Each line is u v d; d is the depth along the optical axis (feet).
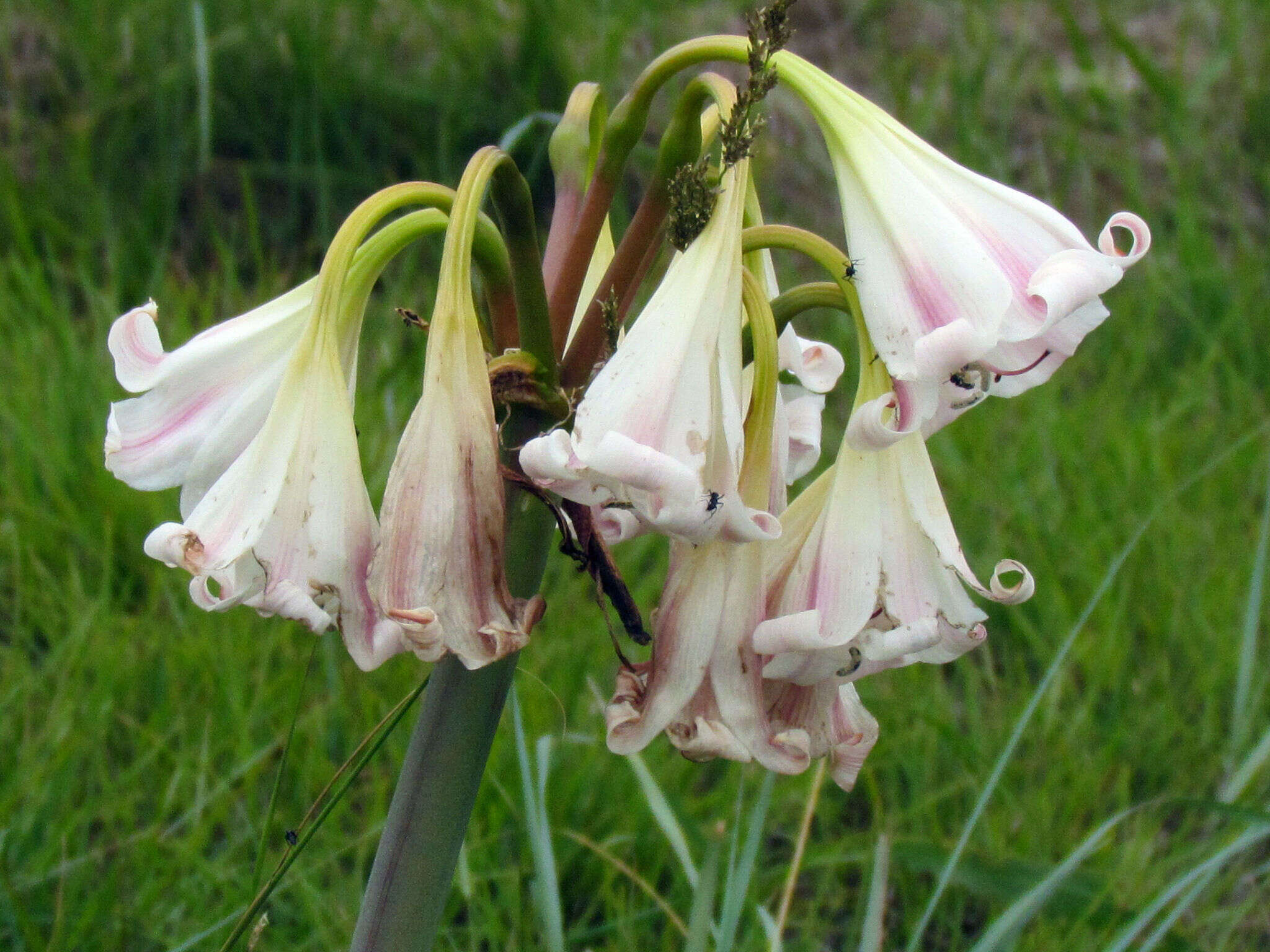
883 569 1.53
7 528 3.61
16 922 2.62
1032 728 3.49
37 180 5.01
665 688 1.54
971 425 4.58
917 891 3.11
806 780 3.27
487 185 1.56
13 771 2.92
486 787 3.03
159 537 1.40
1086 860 3.16
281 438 1.45
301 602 1.41
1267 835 2.78
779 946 2.43
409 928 1.74
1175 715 3.54
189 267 5.02
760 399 1.52
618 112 1.61
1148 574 4.05
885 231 1.46
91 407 3.97
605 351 1.64
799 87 1.53
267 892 1.99
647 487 1.35
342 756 3.24
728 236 1.46
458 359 1.45
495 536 1.45
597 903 3.08
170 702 3.18
